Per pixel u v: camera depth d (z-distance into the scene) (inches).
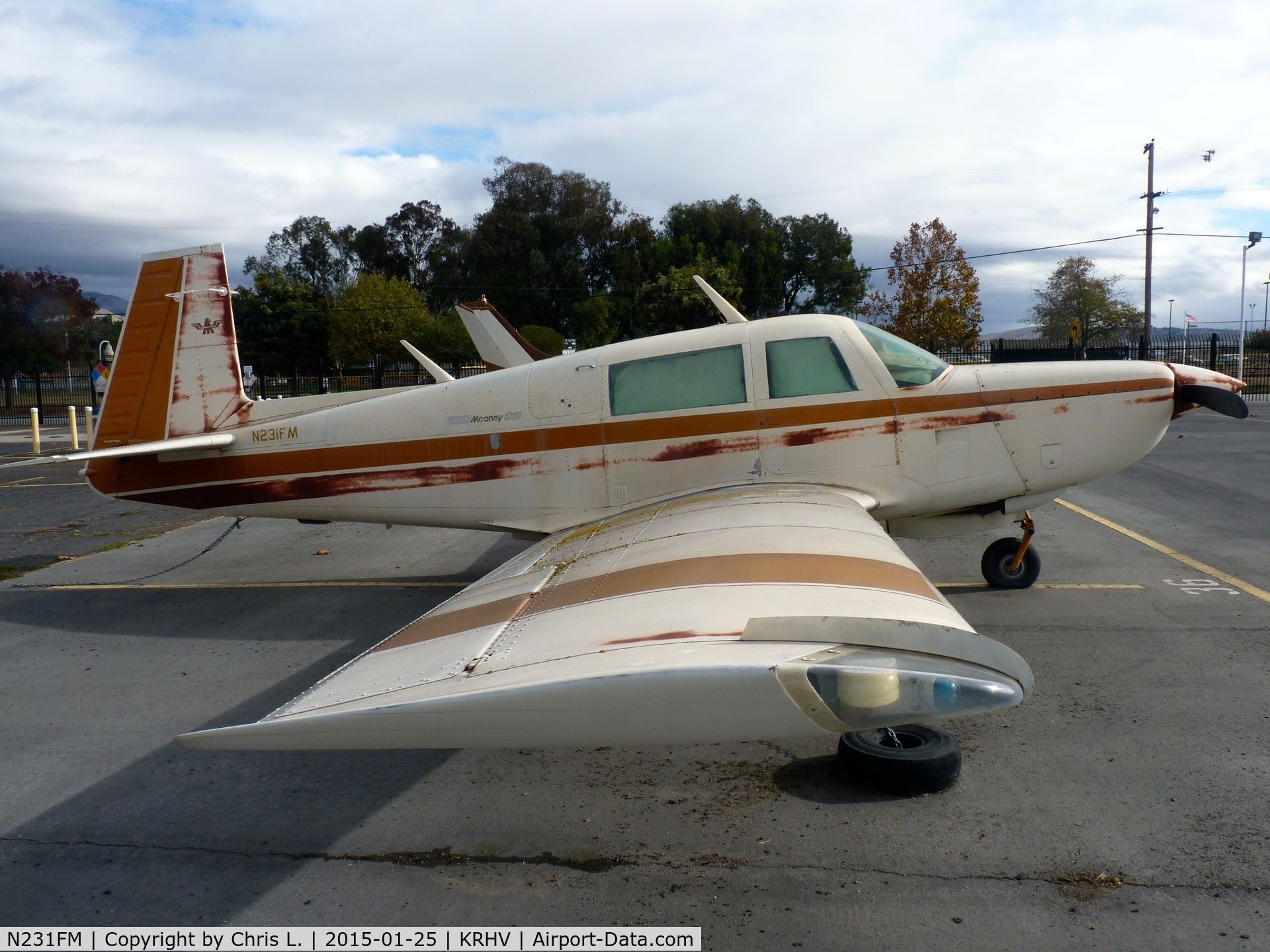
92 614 241.9
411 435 223.0
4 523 399.5
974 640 91.4
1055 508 350.6
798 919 98.7
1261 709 151.3
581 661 98.3
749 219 2133.4
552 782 135.3
